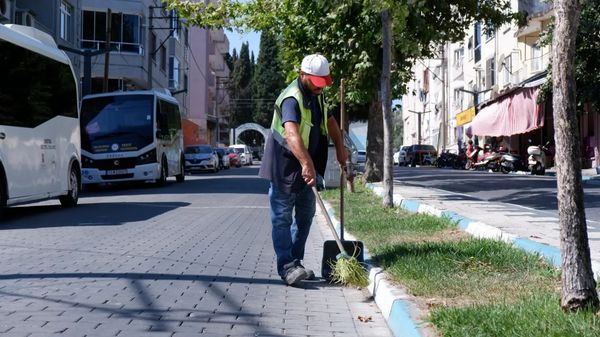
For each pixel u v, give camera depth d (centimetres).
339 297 658
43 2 3119
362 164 4375
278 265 704
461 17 1628
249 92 9888
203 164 4106
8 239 1017
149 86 3912
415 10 1322
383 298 600
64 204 1609
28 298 618
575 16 448
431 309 518
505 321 446
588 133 3180
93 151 2375
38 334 502
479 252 715
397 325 524
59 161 1526
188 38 6850
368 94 1650
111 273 736
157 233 1093
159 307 593
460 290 573
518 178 2458
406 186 1953
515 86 3384
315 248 982
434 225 1001
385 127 1318
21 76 1348
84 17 3781
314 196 694
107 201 1816
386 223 1048
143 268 770
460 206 1286
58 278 707
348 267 658
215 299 631
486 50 4650
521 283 592
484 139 4612
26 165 1348
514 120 3419
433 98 7025
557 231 896
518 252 711
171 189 2352
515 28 3938
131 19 3888
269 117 9119
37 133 1405
